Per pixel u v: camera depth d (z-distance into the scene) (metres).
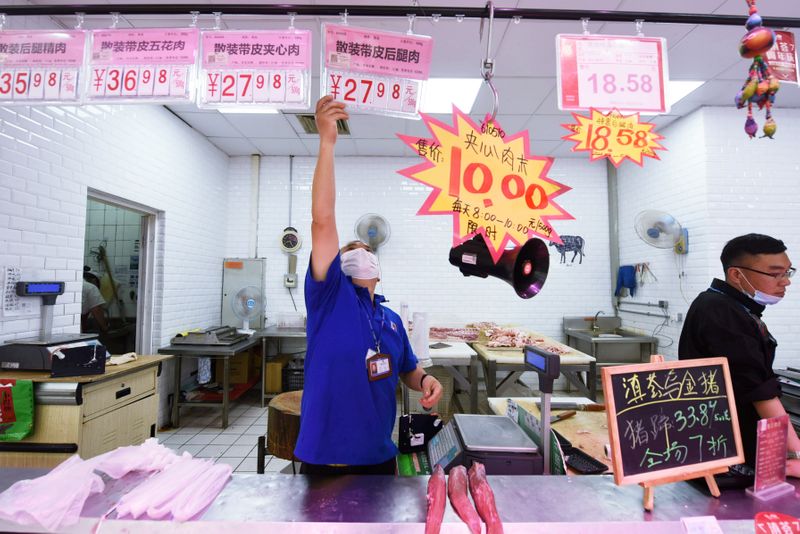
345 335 1.29
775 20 1.37
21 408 2.03
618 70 1.37
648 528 0.84
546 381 1.16
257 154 5.30
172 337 4.12
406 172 1.20
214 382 4.60
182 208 4.28
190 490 0.90
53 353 2.14
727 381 1.02
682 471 0.93
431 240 5.36
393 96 1.34
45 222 2.60
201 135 4.65
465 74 3.32
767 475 0.96
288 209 5.34
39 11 1.35
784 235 3.78
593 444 1.65
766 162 3.83
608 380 0.92
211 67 1.35
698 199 3.91
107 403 2.31
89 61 1.36
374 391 1.31
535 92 3.63
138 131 3.55
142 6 1.34
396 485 1.00
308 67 1.34
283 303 5.29
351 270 1.45
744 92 1.18
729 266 1.37
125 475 1.00
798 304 3.71
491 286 5.36
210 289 4.91
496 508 0.88
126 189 3.39
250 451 3.41
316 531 0.82
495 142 1.26
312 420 1.25
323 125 1.22
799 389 2.78
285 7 1.33
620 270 5.08
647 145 1.37
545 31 2.76
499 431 1.31
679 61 3.12
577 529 0.84
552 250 5.38
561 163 5.41
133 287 4.41
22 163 2.44
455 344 4.07
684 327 1.46
